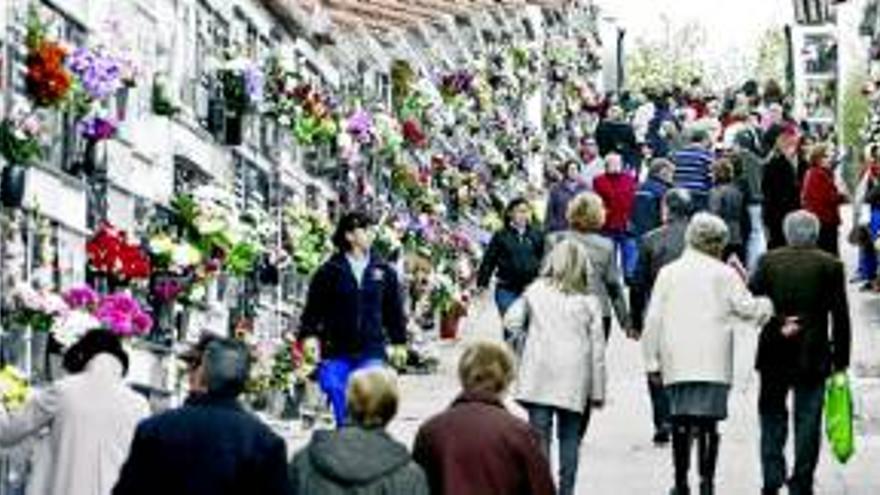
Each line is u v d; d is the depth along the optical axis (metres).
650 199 29.09
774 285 16.91
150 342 19.14
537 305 16.41
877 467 19.47
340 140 27.38
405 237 30.52
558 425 16.45
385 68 32.41
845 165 46.88
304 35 27.05
